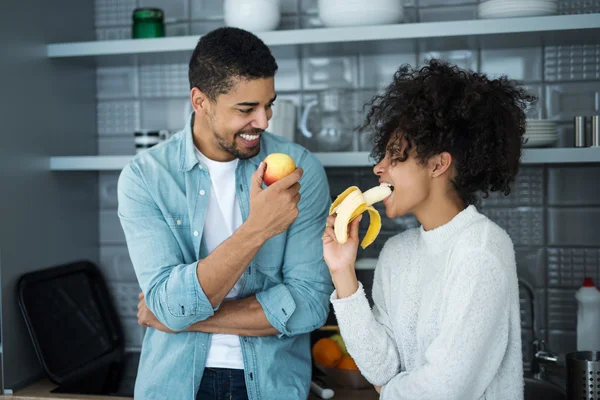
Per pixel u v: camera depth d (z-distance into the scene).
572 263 1.99
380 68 2.07
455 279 1.07
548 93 1.98
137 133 2.04
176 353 1.42
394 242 1.26
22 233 1.87
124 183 1.44
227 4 1.90
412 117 1.10
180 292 1.29
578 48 1.95
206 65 1.30
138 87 2.25
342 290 1.18
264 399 1.41
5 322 1.78
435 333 1.12
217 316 1.39
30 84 1.91
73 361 1.94
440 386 1.04
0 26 1.78
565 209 1.99
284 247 1.47
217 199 1.45
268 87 1.30
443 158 1.11
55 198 2.04
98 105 2.28
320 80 2.12
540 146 1.79
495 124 1.12
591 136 1.74
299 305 1.42
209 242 1.45
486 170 1.13
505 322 1.08
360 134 2.09
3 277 1.78
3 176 1.79
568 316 1.99
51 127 2.01
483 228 1.11
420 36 1.75
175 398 1.42
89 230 2.24
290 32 1.82
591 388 1.48
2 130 1.79
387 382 1.19
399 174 1.13
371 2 1.77
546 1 1.71
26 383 1.86
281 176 1.25
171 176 1.44
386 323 1.24
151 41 1.92
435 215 1.15
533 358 1.84
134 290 2.28
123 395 1.76
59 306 1.97
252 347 1.42
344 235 1.13
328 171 2.12
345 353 1.82
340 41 1.80
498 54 2.00
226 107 1.30
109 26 2.25
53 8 2.02
